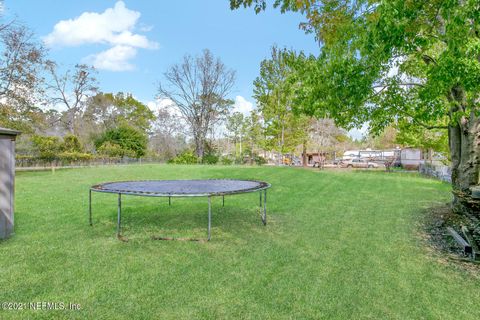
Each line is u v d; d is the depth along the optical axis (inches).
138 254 130.8
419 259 129.0
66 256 127.2
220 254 132.0
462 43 129.8
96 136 1203.2
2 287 96.8
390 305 88.5
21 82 544.1
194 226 183.0
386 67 228.7
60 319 78.7
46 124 654.5
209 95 1063.6
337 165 1039.0
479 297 94.2
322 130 927.7
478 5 113.8
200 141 1073.5
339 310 85.4
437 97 196.7
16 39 546.9
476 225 168.6
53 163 753.0
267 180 447.5
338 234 167.9
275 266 118.5
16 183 386.9
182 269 114.1
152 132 1585.9
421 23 144.9
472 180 213.2
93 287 97.6
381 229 180.1
